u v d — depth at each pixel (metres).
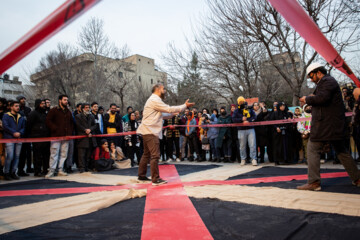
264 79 15.50
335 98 2.99
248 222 2.01
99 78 24.36
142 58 41.97
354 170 3.08
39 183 4.85
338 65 1.56
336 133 2.94
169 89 20.20
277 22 10.23
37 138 5.79
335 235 1.69
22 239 1.85
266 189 3.22
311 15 9.38
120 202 2.91
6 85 31.16
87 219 2.30
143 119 4.01
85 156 6.97
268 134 6.62
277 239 1.67
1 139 5.47
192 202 2.72
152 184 3.85
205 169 5.84
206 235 1.77
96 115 7.46
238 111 6.43
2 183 5.09
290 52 10.68
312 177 3.05
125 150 8.57
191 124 8.40
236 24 11.31
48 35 0.84
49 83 23.36
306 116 6.04
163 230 1.90
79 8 0.83
